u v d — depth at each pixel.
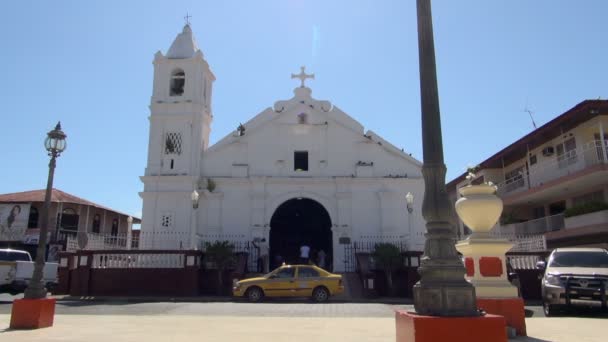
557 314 13.56
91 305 17.64
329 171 27.98
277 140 28.34
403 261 22.19
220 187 27.44
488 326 5.55
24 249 32.50
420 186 27.70
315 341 7.95
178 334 8.93
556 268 13.91
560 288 13.02
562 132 26.92
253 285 19.44
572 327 9.38
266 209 27.19
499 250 8.55
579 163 24.61
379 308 16.78
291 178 27.55
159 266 21.72
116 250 21.67
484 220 8.67
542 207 31.56
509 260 21.41
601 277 12.88
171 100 27.80
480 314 5.85
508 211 32.72
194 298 20.34
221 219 26.95
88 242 22.66
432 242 6.19
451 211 6.34
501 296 8.30
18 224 32.69
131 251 21.55
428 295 5.95
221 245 22.30
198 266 21.78
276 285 19.42
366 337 8.42
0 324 10.81
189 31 29.59
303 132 28.52
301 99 29.12
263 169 27.89
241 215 27.08
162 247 25.77
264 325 10.48
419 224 27.20
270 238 29.77
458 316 5.71
